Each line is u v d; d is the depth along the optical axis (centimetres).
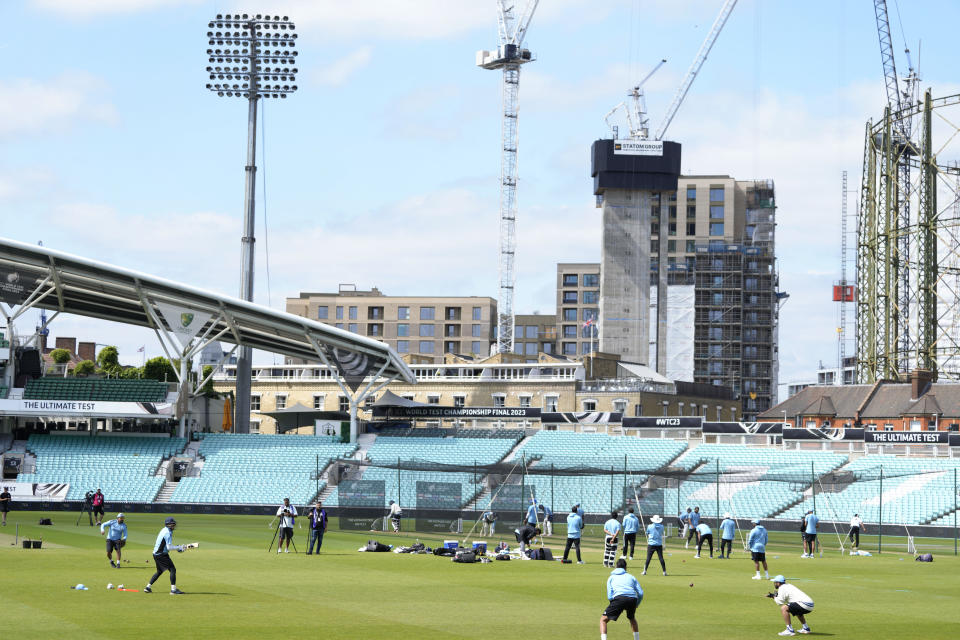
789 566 5750
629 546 5975
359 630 3184
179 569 4859
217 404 13938
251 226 13325
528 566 5338
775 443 10875
